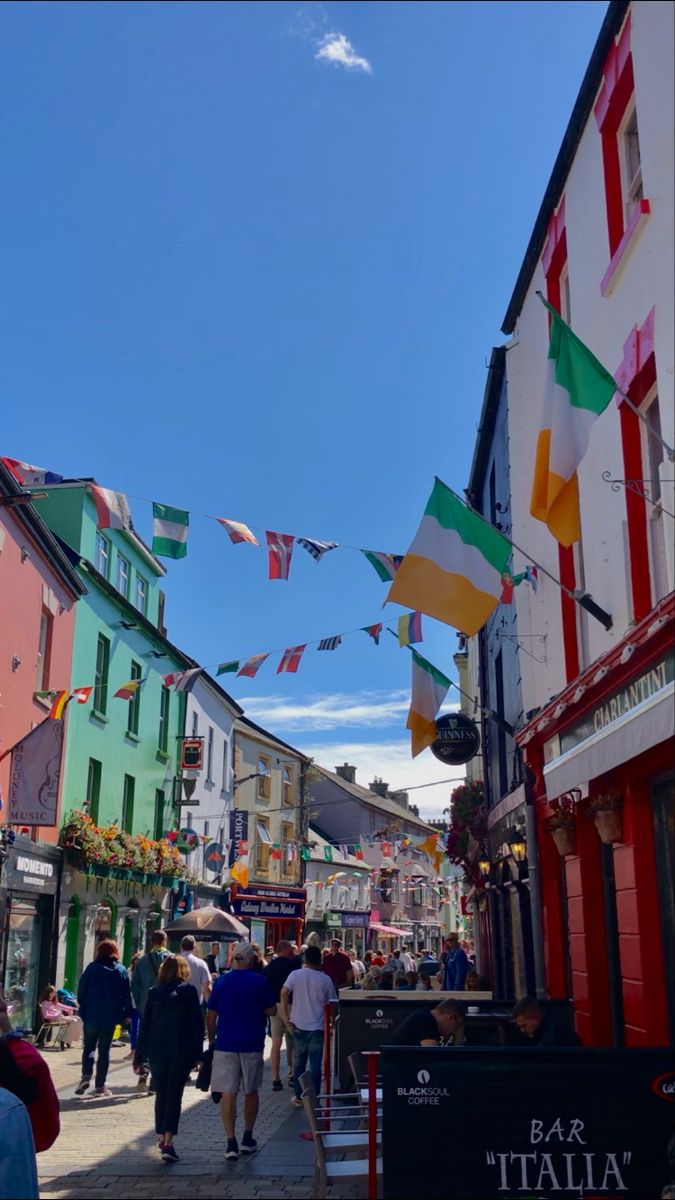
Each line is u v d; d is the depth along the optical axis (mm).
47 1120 5867
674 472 7746
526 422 13523
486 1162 6062
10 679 17797
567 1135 6086
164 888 29266
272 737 46344
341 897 51875
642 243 8562
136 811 27328
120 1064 15969
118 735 25859
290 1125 10445
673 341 7785
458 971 19719
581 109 10312
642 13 8516
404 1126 6113
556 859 12078
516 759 14305
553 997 11758
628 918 8633
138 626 27266
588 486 10367
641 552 8828
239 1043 8930
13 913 18391
